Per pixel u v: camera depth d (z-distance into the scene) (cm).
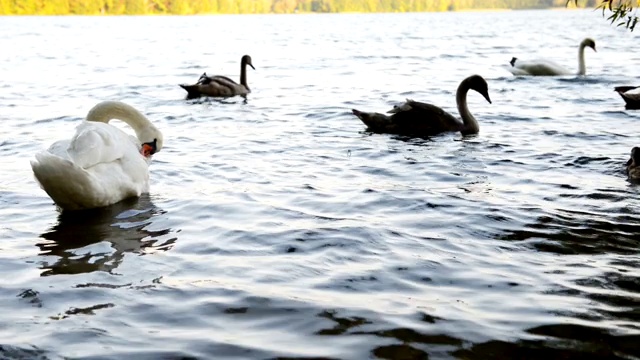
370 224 407
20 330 267
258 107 977
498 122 816
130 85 1294
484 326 270
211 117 883
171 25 5428
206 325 272
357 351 250
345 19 7681
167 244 374
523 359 244
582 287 310
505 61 1798
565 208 444
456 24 5544
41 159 412
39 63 1827
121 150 456
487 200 464
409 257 351
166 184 510
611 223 411
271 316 280
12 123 819
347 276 325
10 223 415
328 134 742
